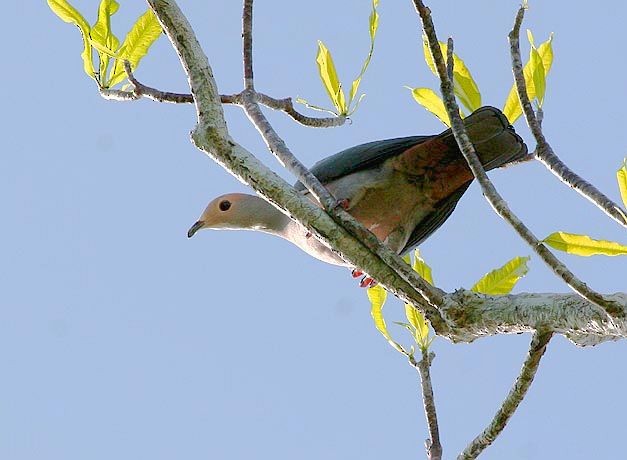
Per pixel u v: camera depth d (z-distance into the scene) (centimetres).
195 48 821
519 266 1006
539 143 816
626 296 663
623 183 849
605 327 672
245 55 912
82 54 1020
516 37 841
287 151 831
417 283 750
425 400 1002
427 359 1020
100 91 1009
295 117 1035
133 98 988
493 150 1046
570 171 796
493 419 815
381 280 764
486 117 1021
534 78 965
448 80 777
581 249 823
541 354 756
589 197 774
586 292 667
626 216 750
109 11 1023
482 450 830
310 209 788
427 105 1059
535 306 712
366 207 1161
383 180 1145
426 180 1141
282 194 790
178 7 825
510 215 716
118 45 1027
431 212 1195
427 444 988
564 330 701
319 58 1092
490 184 734
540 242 696
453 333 748
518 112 1041
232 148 805
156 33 1027
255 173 795
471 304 741
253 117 877
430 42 777
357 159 1149
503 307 727
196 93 817
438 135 1077
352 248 769
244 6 918
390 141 1152
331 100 1085
